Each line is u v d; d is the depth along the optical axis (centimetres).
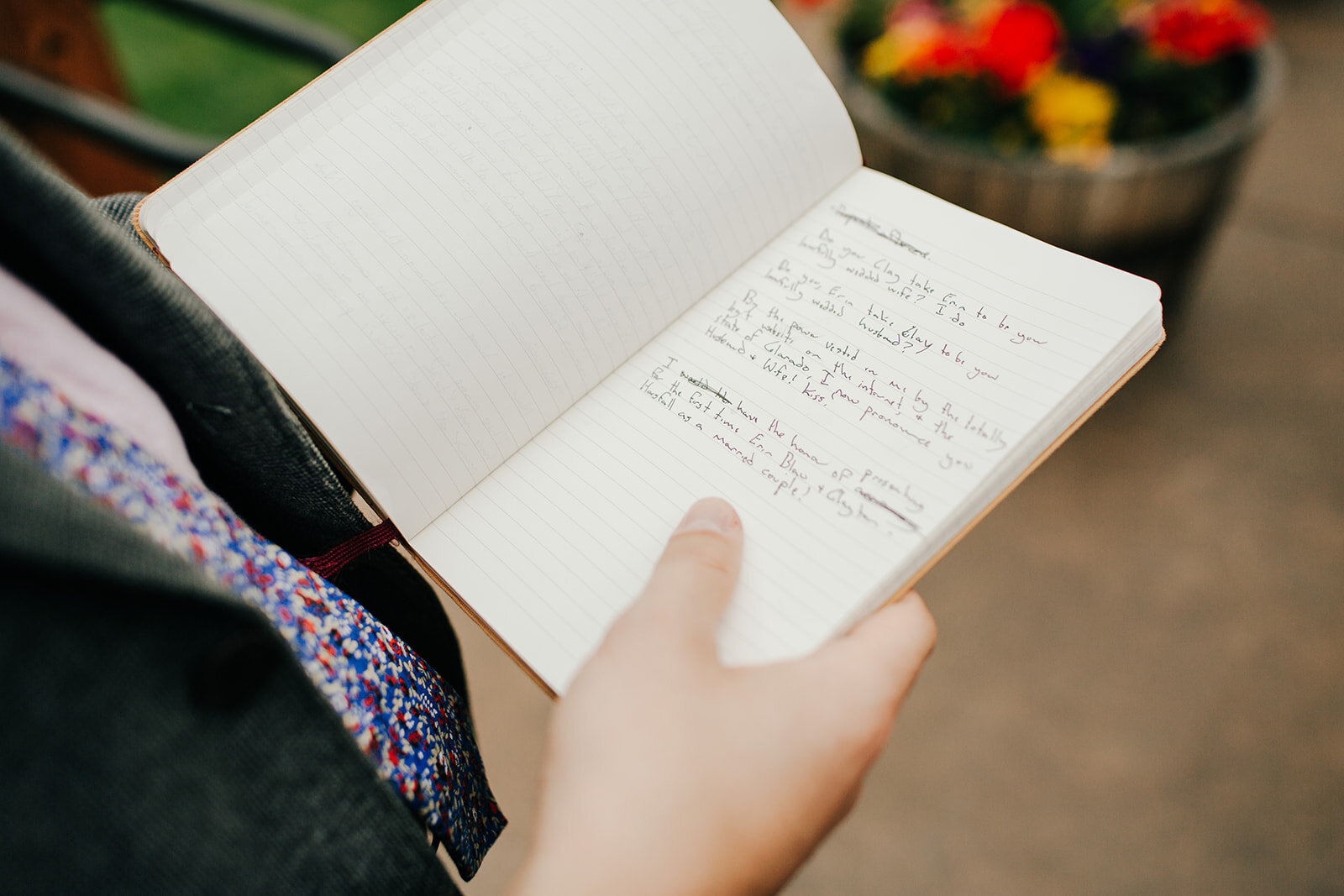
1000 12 146
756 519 45
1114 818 115
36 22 142
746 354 52
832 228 57
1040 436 45
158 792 29
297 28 128
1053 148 142
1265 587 132
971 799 118
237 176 45
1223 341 161
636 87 52
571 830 31
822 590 42
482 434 48
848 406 48
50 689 27
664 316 54
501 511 48
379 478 45
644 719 33
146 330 36
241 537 37
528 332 49
